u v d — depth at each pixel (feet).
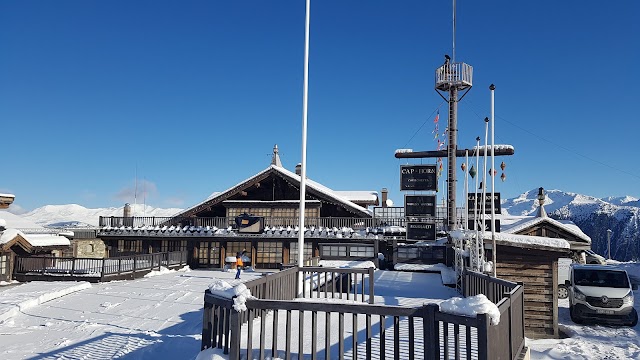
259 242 107.65
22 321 42.91
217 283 24.53
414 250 82.07
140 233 108.99
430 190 82.69
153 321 40.75
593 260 124.36
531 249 51.21
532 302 50.90
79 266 81.35
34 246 77.71
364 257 89.25
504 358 20.75
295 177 108.17
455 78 87.20
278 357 22.68
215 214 120.37
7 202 93.25
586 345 45.11
